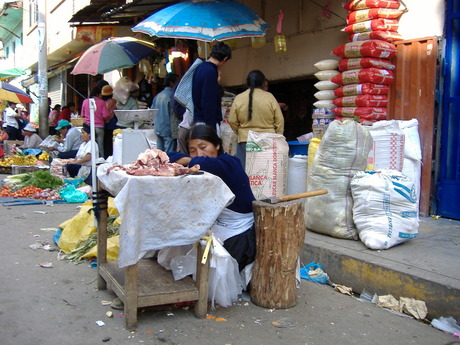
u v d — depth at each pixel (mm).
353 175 4031
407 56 5023
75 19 10125
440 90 4859
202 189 2744
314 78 6832
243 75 7754
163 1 7758
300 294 3400
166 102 6266
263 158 4891
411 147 4688
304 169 5098
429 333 2824
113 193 2812
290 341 2643
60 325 2719
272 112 5180
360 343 2658
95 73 7867
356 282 3500
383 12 4938
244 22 5594
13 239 4605
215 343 2580
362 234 3836
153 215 2627
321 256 3791
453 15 4738
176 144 6363
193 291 2852
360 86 4988
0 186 8195
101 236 3314
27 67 21375
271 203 3137
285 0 6789
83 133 7992
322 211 4105
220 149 3574
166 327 2758
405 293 3168
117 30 11438
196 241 2781
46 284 3377
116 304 2982
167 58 8281
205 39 5273
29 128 11711
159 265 3314
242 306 3127
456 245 3855
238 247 3184
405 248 3764
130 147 5559
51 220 5535
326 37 6180
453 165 4812
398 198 3752
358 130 4016
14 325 2691
